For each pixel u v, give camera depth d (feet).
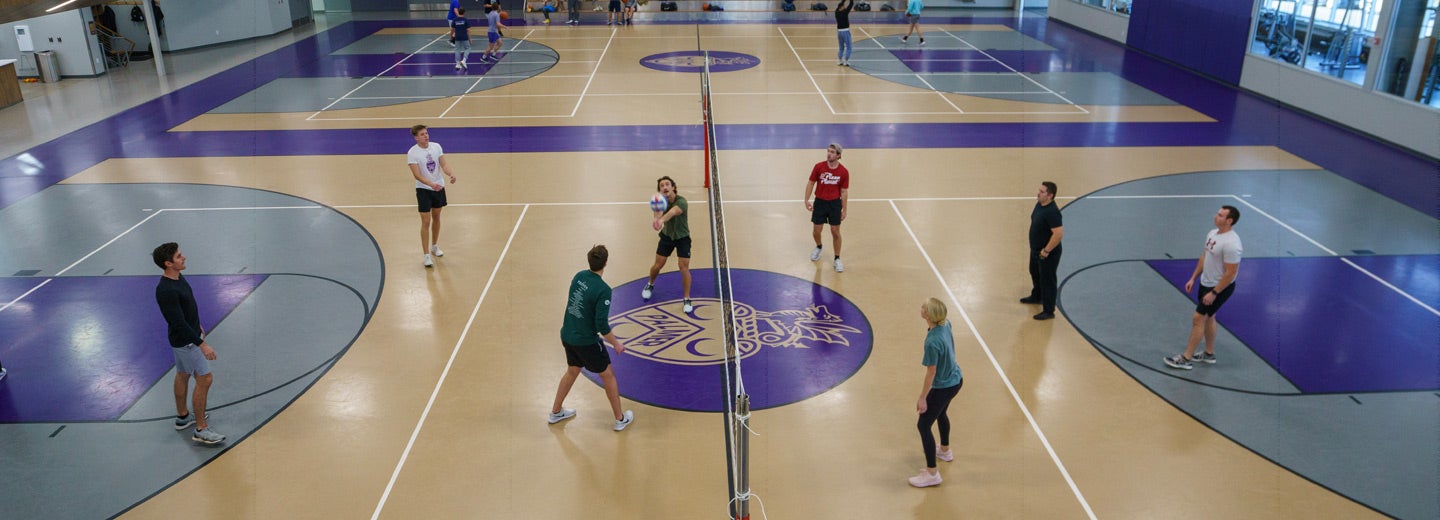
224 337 31.83
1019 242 41.22
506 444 25.54
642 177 51.37
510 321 33.17
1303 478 23.91
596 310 24.13
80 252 39.81
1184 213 44.93
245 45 101.65
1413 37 55.26
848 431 26.27
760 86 78.38
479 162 54.60
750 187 49.44
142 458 24.86
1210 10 80.79
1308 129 62.18
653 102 71.67
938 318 22.29
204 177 51.26
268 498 23.11
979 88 77.56
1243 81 76.02
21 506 22.68
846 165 53.78
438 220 38.55
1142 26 95.76
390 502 22.97
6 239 41.37
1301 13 67.26
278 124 64.03
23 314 33.78
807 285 36.37
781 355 30.71
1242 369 29.66
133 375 29.48
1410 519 22.16
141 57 92.84
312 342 31.53
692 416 27.04
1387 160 54.29
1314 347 31.04
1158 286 36.29
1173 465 24.54
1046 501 23.06
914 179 51.03
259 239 41.45
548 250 40.14
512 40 106.22
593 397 28.19
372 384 28.76
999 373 29.45
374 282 36.73
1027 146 58.13
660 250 33.40
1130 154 56.13
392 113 67.87
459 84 79.20
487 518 22.35
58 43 79.87
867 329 32.63
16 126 63.67
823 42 104.99
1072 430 26.25
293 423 26.61
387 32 112.57
